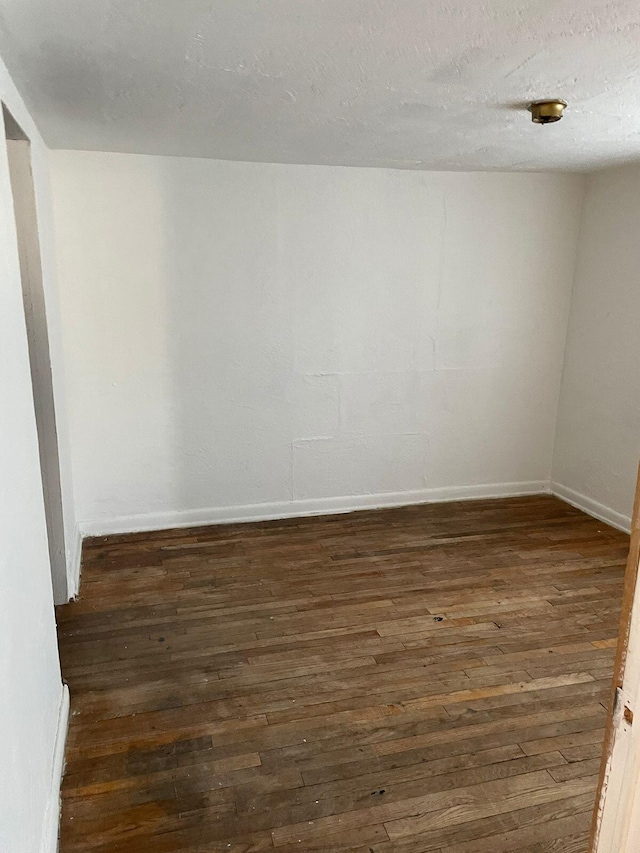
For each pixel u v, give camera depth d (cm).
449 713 229
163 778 197
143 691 238
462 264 405
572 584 325
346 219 377
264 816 184
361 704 233
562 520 411
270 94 214
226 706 230
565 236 421
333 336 392
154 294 354
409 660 259
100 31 156
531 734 220
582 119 247
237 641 271
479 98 217
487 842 178
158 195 343
